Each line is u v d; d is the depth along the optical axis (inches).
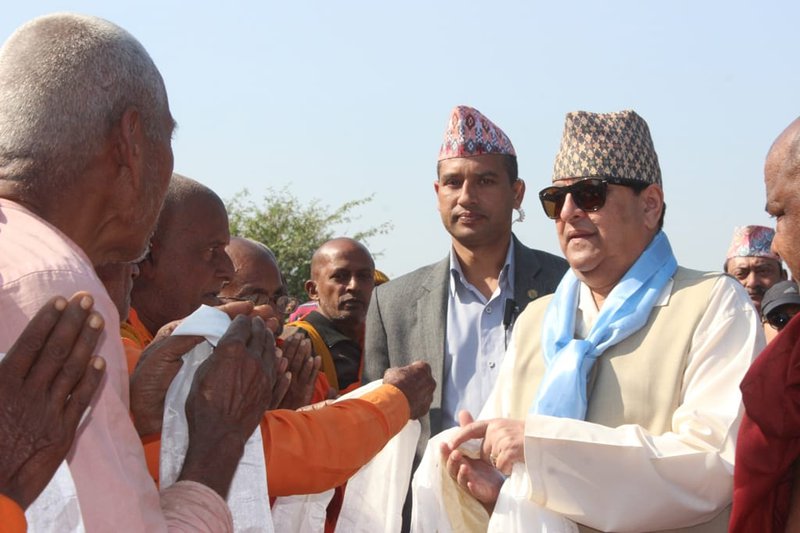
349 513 151.5
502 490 136.6
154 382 105.4
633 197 145.1
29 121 85.4
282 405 139.8
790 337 108.0
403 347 191.2
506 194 194.5
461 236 191.8
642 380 137.3
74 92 86.4
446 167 193.8
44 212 85.4
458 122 194.1
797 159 104.7
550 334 150.0
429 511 147.9
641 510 128.3
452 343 189.3
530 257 197.2
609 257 144.9
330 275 250.5
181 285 143.6
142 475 80.3
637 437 129.5
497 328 189.2
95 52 88.3
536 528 133.1
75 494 74.5
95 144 87.3
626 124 146.4
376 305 198.1
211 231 146.0
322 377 173.9
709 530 134.3
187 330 104.7
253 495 101.4
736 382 132.4
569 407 138.0
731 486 129.2
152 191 93.0
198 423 95.6
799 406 106.0
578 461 130.1
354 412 128.4
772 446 107.0
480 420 143.1
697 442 128.9
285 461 116.7
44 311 69.1
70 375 69.9
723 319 137.0
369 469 152.2
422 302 193.5
